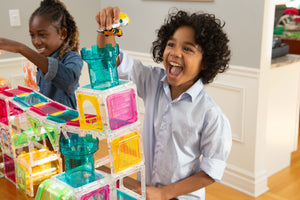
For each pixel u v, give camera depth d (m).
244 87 2.49
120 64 1.22
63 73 1.34
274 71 2.64
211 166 1.13
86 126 0.92
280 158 2.98
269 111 2.71
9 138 1.20
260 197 2.60
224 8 2.48
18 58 2.82
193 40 1.07
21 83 2.88
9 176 1.27
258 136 2.54
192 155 1.22
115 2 3.24
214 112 1.15
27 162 1.15
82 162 0.93
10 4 2.74
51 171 1.20
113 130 0.90
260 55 2.36
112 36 1.09
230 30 2.49
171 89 1.24
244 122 2.56
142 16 3.06
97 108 0.88
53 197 0.93
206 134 1.16
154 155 1.29
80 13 3.17
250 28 2.38
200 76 1.20
